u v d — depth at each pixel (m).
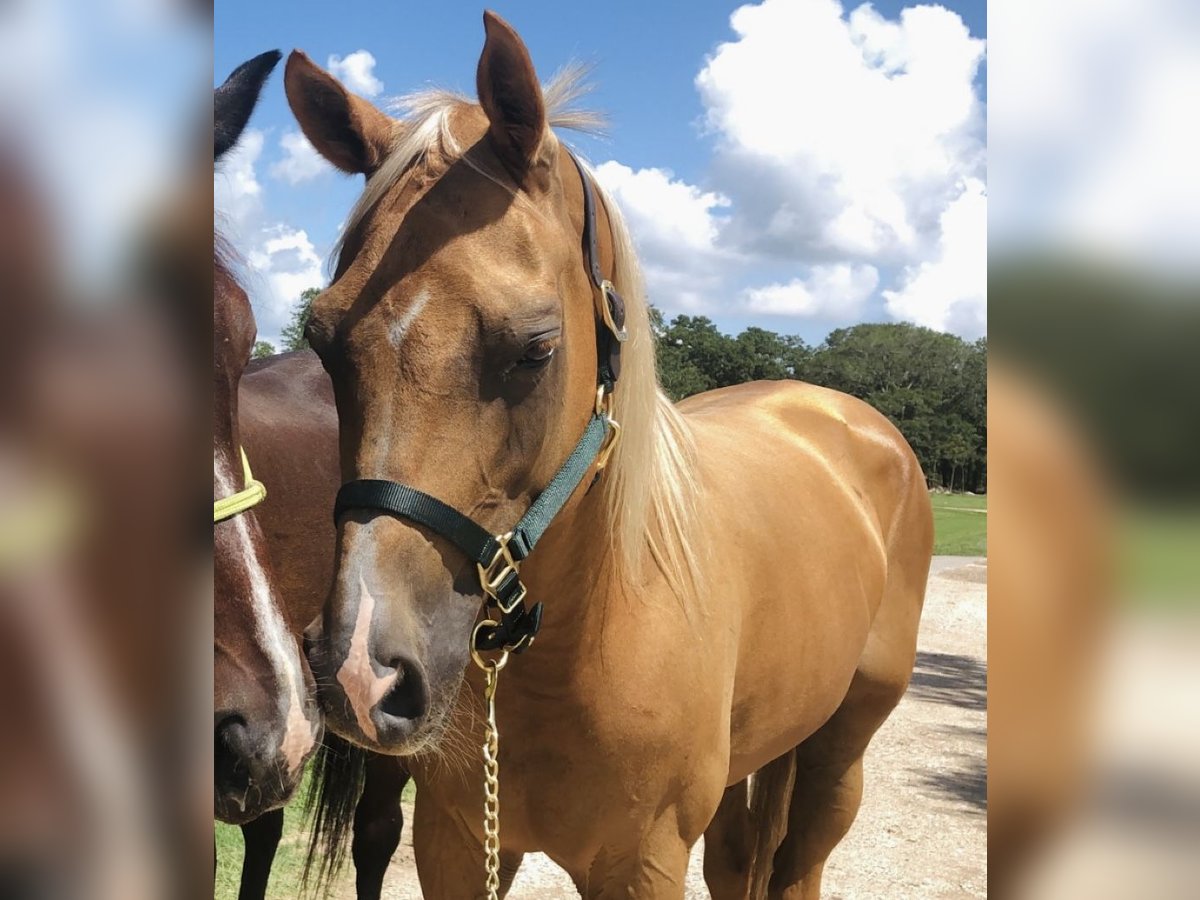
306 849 3.75
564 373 1.52
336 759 2.88
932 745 6.05
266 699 1.48
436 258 1.39
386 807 2.96
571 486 1.56
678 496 1.90
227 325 1.63
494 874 1.58
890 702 2.99
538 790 1.82
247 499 1.57
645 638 1.76
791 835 2.86
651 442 1.76
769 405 3.02
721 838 2.73
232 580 1.52
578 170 1.69
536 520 1.50
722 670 1.94
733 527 2.14
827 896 3.72
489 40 1.46
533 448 1.46
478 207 1.44
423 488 1.35
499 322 1.37
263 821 2.85
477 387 1.38
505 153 1.51
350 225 1.51
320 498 2.63
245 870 2.88
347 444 1.41
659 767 1.81
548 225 1.51
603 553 1.69
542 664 1.71
